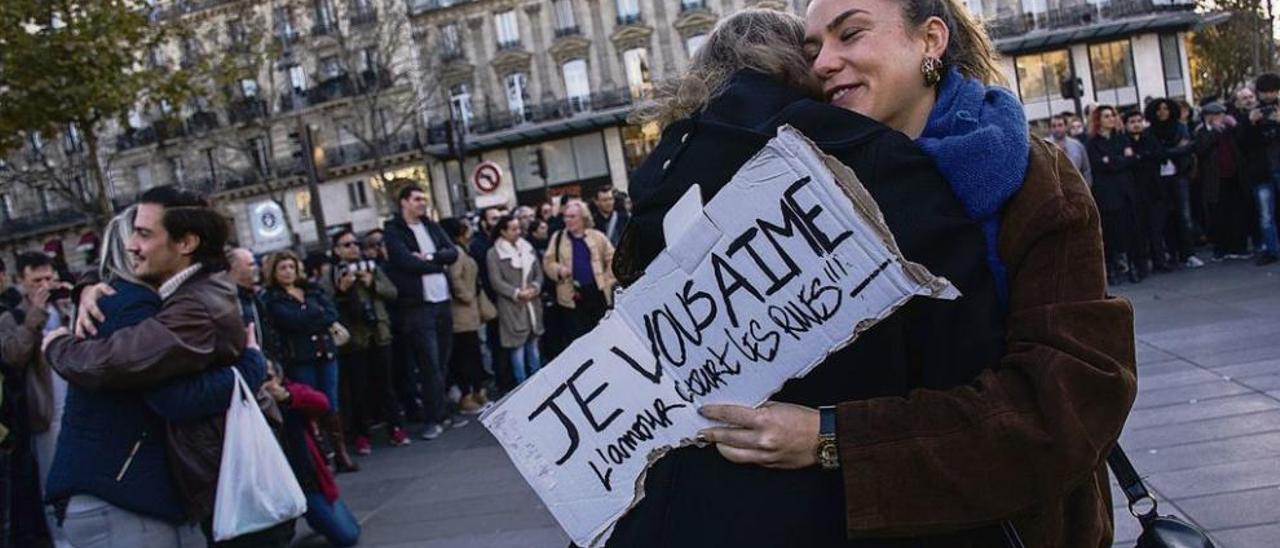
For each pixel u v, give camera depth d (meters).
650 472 1.49
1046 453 1.28
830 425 1.36
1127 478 1.67
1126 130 10.41
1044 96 41.34
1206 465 4.24
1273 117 9.51
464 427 8.45
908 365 1.41
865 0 1.54
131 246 3.05
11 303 7.10
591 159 46.28
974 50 1.65
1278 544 3.36
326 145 45.25
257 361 3.38
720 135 1.47
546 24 46.00
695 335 1.43
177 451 3.06
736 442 1.40
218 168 46.16
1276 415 4.75
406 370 9.12
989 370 1.37
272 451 3.29
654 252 1.53
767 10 1.66
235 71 23.02
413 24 46.25
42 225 49.28
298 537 5.62
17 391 5.71
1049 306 1.35
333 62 44.16
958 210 1.39
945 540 1.42
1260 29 39.69
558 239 9.69
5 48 12.79
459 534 5.17
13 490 6.16
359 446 8.02
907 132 1.59
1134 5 40.53
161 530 3.07
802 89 1.60
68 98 13.39
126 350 2.88
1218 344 6.58
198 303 3.03
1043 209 1.36
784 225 1.36
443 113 46.09
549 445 1.51
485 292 9.68
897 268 1.30
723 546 1.41
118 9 13.74
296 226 47.06
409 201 8.29
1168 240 10.75
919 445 1.32
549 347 9.98
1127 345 1.37
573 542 1.54
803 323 1.37
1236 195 10.40
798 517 1.38
